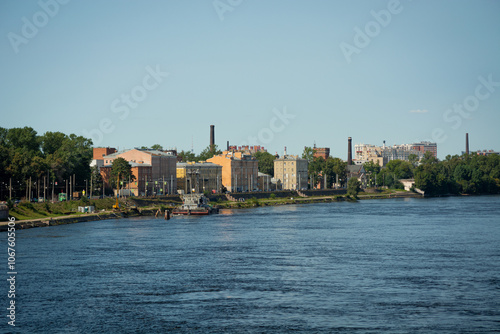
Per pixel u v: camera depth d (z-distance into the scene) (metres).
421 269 118.00
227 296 98.31
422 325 83.88
